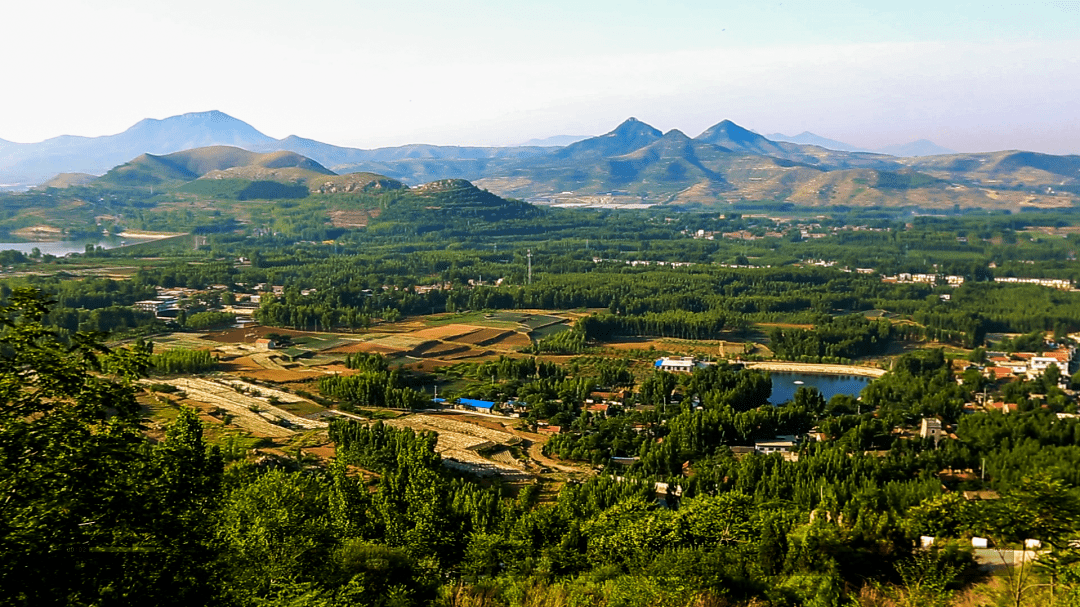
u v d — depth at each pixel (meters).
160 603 64.69
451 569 129.12
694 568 107.94
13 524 56.88
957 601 95.88
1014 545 101.31
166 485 70.62
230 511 105.69
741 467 191.12
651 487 177.50
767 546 117.44
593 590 108.25
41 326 64.00
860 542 115.75
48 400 66.81
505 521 143.88
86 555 60.25
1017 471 187.12
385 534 139.50
